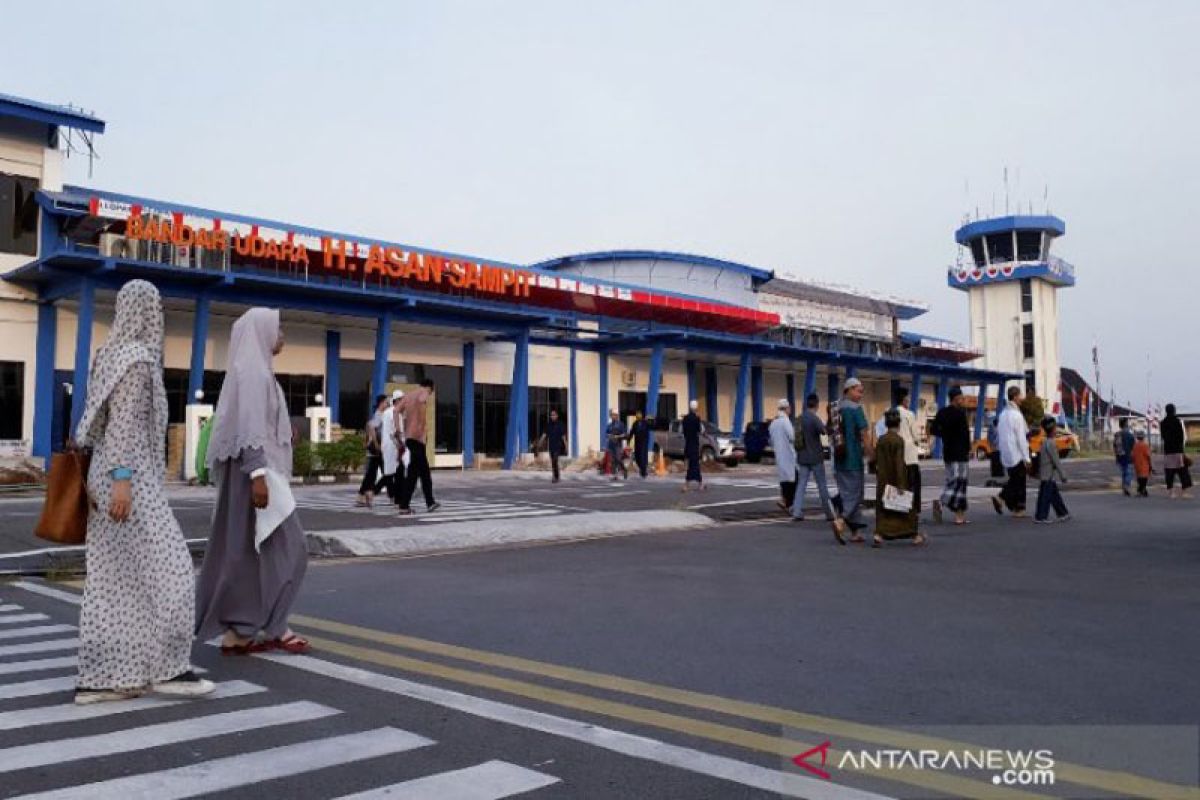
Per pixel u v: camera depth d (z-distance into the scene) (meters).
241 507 5.24
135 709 4.09
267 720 3.93
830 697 4.26
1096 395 83.25
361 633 5.83
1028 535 11.26
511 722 3.89
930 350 51.69
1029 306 67.94
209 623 5.18
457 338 30.12
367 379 27.73
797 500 13.58
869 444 11.25
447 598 7.11
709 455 31.02
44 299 21.17
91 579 4.25
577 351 34.28
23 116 20.70
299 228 24.14
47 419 21.14
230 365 5.26
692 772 3.28
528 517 12.92
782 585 7.58
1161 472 29.55
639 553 9.86
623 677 4.67
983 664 4.84
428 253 27.09
